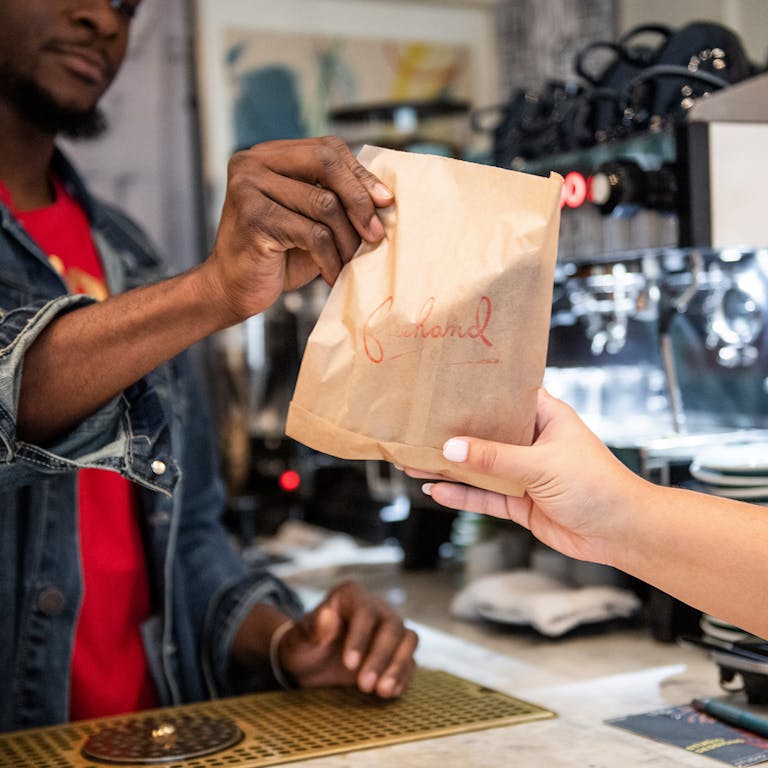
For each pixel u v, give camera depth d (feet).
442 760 3.28
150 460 3.42
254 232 2.90
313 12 8.78
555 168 5.22
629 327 6.16
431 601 5.97
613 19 7.66
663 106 4.97
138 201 8.65
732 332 5.29
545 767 3.19
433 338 2.77
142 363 3.24
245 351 8.63
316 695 4.10
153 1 8.58
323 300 8.38
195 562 5.04
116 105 8.56
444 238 2.80
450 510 6.75
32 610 4.29
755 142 4.36
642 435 5.36
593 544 2.99
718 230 4.33
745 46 6.32
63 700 4.33
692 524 2.86
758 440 5.08
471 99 8.93
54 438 3.36
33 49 4.37
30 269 4.25
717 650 3.76
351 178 2.83
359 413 2.84
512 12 8.61
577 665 4.50
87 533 4.54
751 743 3.36
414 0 8.96
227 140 8.71
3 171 4.65
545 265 2.75
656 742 3.40
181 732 3.60
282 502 8.30
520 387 2.80
